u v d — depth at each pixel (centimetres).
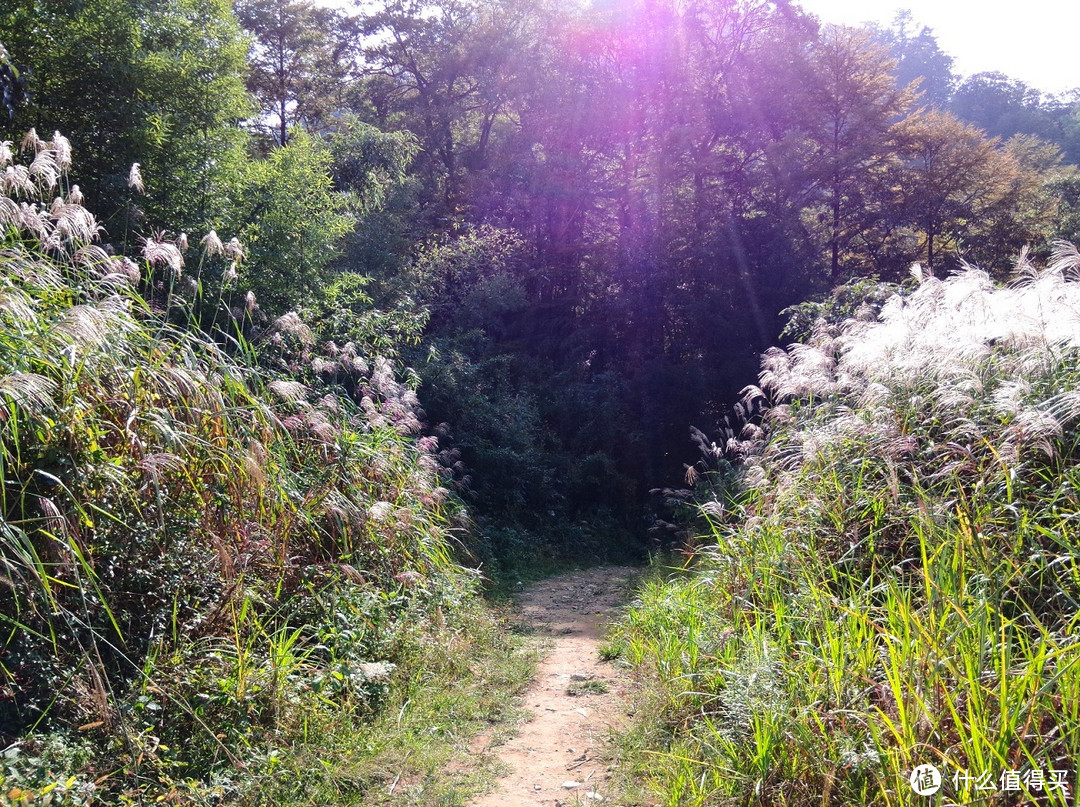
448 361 1777
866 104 2791
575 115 2866
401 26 3369
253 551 570
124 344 529
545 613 1008
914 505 516
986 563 412
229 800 405
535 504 1811
